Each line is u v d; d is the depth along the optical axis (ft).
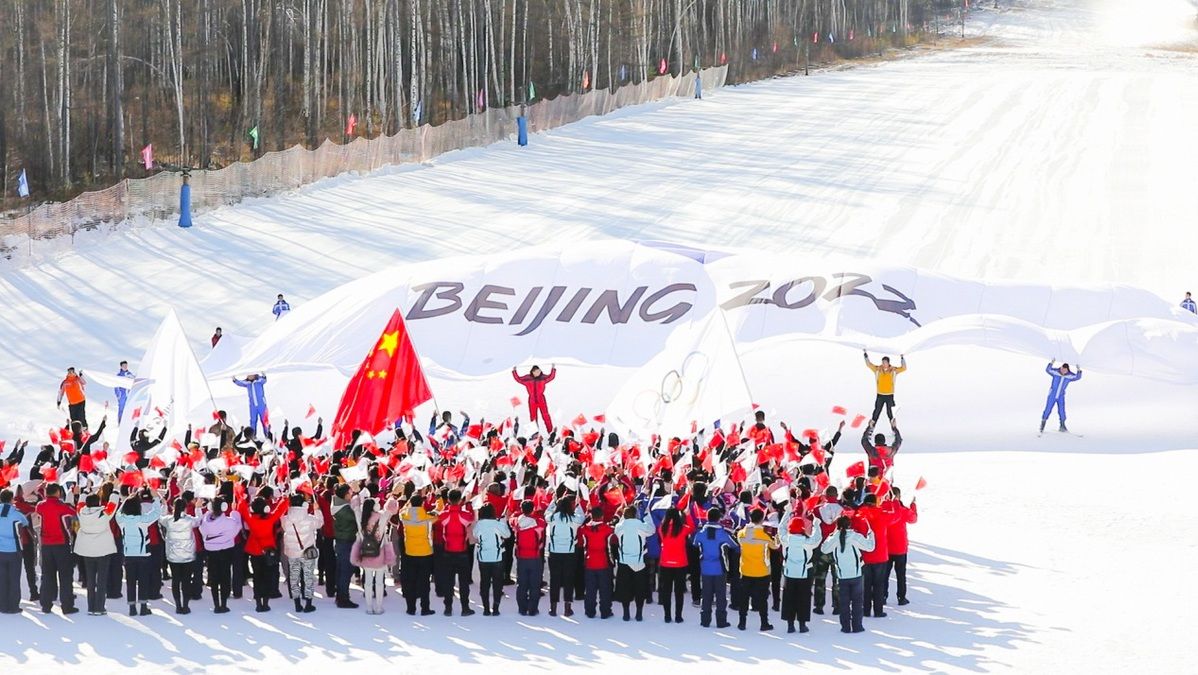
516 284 98.02
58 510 49.85
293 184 155.84
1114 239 134.10
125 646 44.80
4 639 45.75
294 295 116.47
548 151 182.70
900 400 90.43
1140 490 69.41
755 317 94.43
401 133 173.47
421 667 42.14
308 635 46.73
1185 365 89.35
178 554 49.67
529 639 46.55
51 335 106.42
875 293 95.81
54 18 173.47
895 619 48.60
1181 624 46.52
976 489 70.28
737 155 179.93
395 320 70.44
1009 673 41.32
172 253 128.88
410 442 62.03
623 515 49.57
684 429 69.21
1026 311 95.96
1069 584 52.65
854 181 163.22
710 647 45.37
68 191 161.07
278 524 50.85
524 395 92.02
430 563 50.39
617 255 99.96
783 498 50.06
